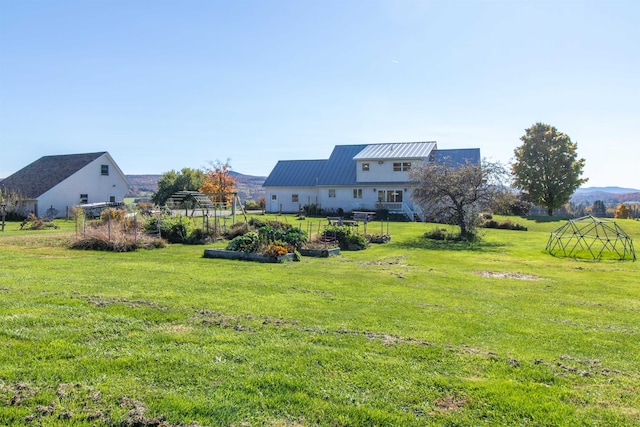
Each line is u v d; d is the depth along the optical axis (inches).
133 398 159.5
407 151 1571.1
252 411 154.5
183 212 1456.7
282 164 1847.9
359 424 148.9
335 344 223.5
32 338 213.5
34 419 144.3
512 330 265.4
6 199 1409.9
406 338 237.9
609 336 260.4
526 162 1866.4
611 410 163.2
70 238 702.5
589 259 692.7
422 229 1122.7
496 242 924.0
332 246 709.9
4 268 431.5
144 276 401.4
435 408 161.2
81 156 1739.7
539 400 168.6
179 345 213.2
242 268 480.1
